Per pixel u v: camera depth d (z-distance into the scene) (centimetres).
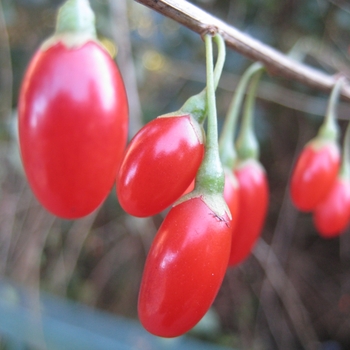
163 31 18
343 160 10
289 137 20
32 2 16
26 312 16
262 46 7
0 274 17
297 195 8
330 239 22
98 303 21
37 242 17
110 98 5
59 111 5
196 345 18
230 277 21
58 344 16
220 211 5
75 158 5
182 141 5
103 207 18
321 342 21
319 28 18
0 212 16
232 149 7
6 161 16
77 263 20
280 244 21
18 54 17
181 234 5
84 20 5
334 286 22
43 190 5
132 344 17
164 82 19
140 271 20
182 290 5
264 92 18
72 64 5
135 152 5
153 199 5
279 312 21
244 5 18
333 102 8
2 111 16
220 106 18
